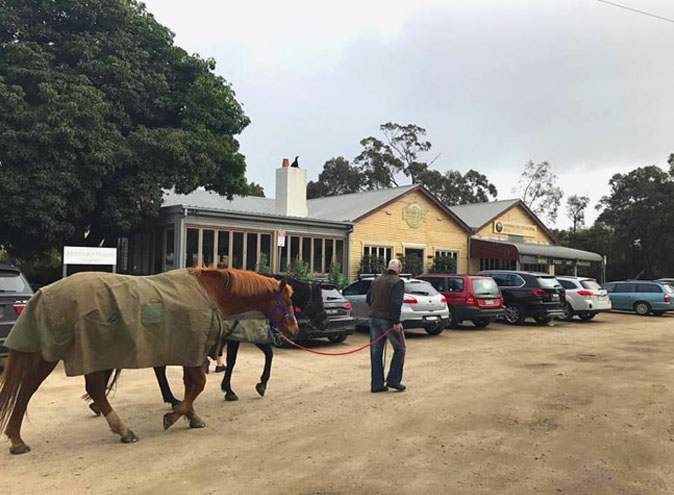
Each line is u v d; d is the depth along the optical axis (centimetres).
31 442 580
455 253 2766
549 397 793
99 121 1545
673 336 1566
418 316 1440
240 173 1914
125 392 810
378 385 824
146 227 1923
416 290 1473
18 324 541
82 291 546
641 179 4025
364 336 1501
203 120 1817
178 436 602
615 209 4309
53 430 623
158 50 1845
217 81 1888
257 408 727
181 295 592
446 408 728
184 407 618
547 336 1544
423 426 644
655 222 3800
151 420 665
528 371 995
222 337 621
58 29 1677
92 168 1505
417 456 541
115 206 1603
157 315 565
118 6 1709
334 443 580
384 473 495
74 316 536
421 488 461
